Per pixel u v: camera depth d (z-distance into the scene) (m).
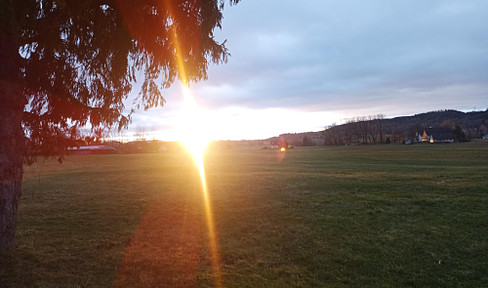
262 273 4.42
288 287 3.99
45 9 4.20
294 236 6.23
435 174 16.44
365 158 36.78
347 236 6.19
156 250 5.41
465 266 4.67
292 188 12.98
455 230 6.50
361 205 9.19
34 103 5.03
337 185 13.43
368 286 4.04
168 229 6.88
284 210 8.70
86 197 11.16
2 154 4.38
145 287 3.96
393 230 6.57
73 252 5.25
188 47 5.12
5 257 4.48
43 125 5.04
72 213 8.46
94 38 4.81
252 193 11.91
